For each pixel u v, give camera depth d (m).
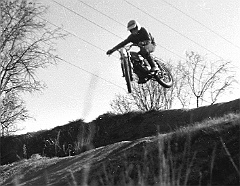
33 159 18.41
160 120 26.23
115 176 10.73
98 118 29.23
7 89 19.53
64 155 26.00
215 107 23.97
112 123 28.27
